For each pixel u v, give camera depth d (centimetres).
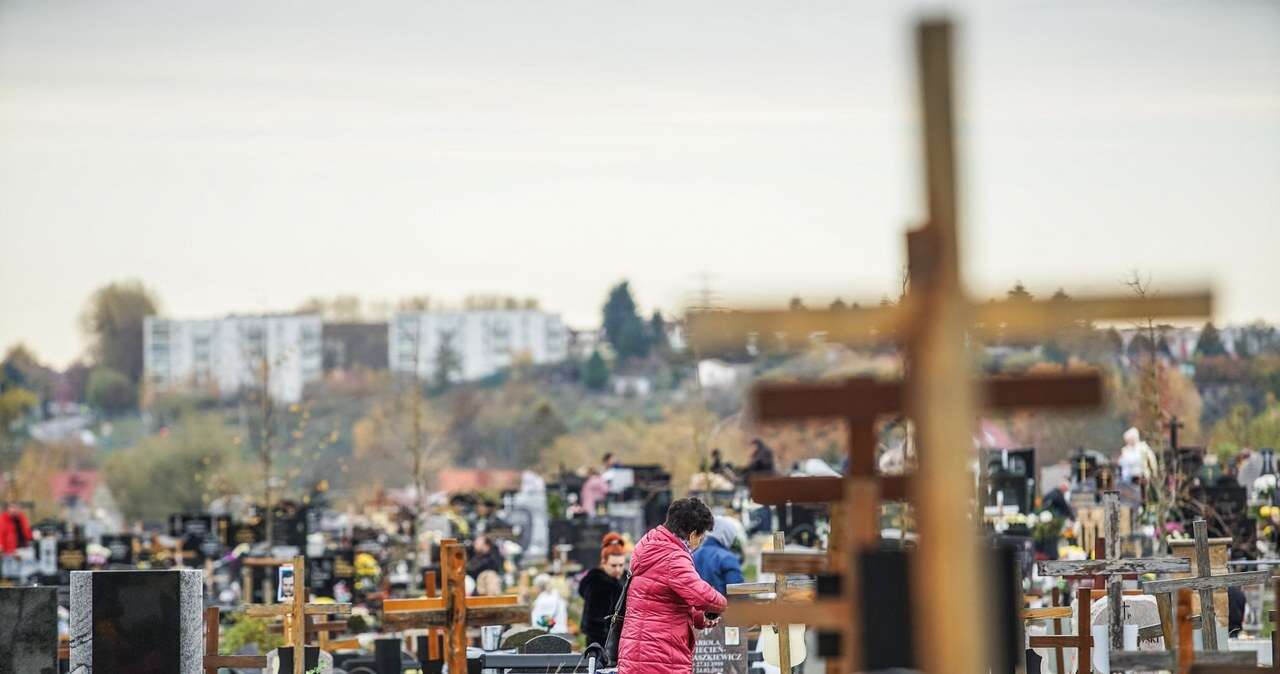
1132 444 5250
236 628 4450
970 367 1063
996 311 1073
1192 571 2777
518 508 7531
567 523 6512
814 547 5400
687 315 1078
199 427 16562
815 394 1155
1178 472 4991
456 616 2480
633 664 2284
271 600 6028
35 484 15912
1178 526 4653
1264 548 4778
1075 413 1162
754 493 1286
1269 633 3728
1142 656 1830
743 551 5288
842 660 1277
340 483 16600
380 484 16675
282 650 2948
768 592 2697
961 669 1023
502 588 5166
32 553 7469
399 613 2467
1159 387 5541
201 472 15700
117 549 7519
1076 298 1071
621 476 7675
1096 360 5594
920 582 1039
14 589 2539
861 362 4134
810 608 1225
